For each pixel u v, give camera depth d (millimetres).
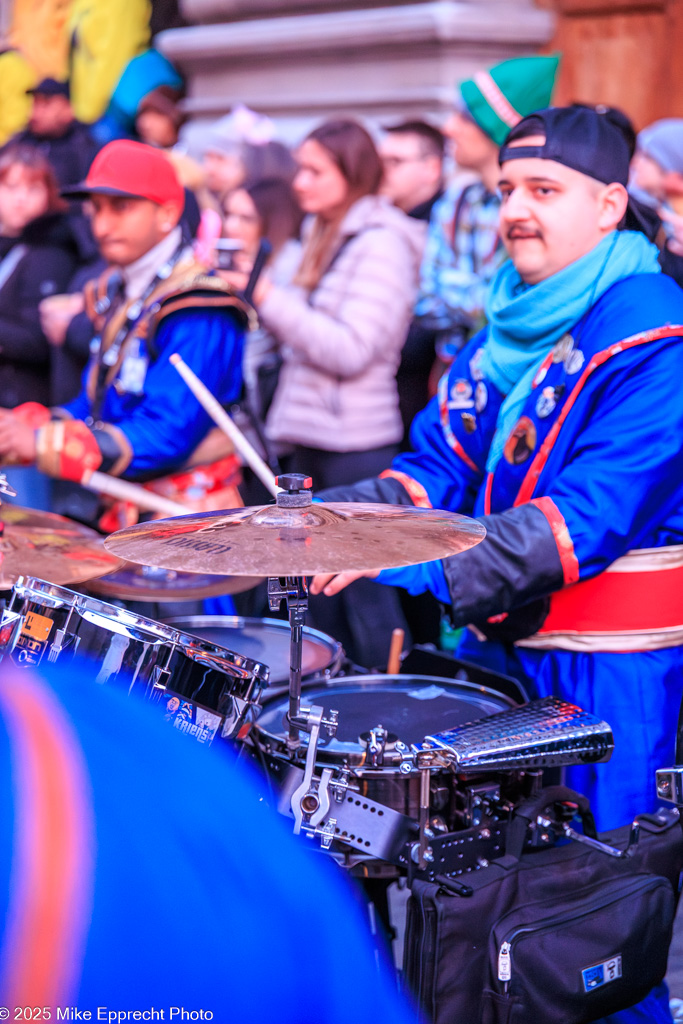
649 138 3494
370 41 4676
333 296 3982
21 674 652
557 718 1771
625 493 1967
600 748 1751
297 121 5051
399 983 1714
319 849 1680
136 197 2992
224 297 3000
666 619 2076
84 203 4668
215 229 3602
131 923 627
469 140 3762
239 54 5156
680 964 2281
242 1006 689
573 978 1684
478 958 1651
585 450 2047
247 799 753
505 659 2225
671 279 2146
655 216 2248
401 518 1717
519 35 4613
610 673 2066
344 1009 777
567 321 2127
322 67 4930
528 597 1985
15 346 4613
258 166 4453
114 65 5434
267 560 1472
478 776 1714
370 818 1657
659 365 2016
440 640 3857
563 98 4742
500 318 2232
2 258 4715
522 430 2166
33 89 5035
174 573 2545
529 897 1712
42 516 2564
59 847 596
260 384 4254
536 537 1953
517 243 2141
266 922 727
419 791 1676
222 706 1592
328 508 1746
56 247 4648
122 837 632
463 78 4543
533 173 2096
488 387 2316
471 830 1689
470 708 2002
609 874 1810
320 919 775
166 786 674
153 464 2920
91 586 2426
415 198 4141
